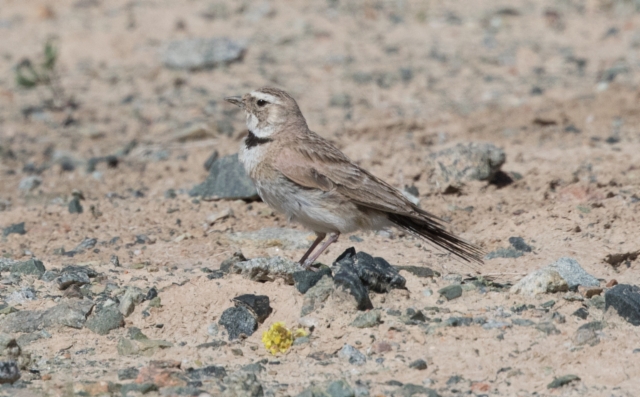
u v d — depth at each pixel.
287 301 9.91
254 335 9.52
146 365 8.92
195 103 21.64
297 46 25.55
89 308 9.94
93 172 17.33
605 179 14.55
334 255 11.98
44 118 20.94
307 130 11.14
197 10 28.34
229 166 14.77
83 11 28.44
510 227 12.77
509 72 23.28
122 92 22.62
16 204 15.50
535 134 17.97
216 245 12.53
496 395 8.12
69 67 24.33
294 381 8.51
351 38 26.14
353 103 21.34
